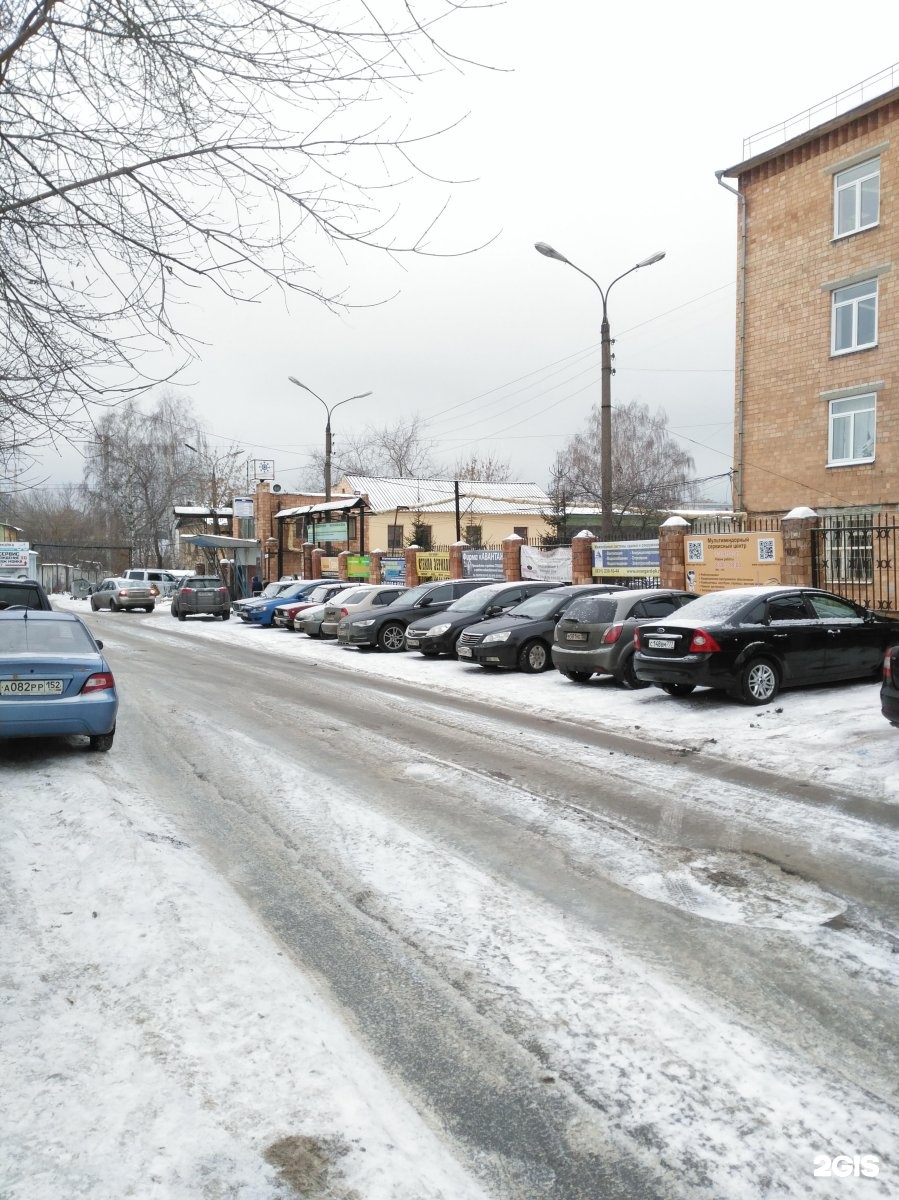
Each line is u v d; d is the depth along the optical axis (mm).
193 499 53312
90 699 8203
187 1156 2719
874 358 21016
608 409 19250
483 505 47312
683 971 3994
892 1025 3521
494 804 6773
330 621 22438
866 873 5223
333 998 3764
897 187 20375
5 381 4410
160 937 4312
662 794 7043
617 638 12555
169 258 4316
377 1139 2824
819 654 11180
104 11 3775
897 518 19703
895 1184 2609
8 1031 3453
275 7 3680
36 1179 2604
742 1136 2844
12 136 4094
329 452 34781
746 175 24219
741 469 24562
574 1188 2619
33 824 6180
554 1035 3459
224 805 6770
